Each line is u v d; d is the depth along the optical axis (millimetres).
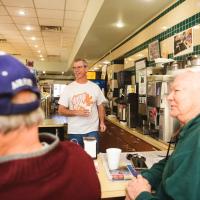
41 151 565
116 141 3740
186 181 1027
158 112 2604
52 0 4430
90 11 4258
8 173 514
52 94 7848
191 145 1090
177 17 2857
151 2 3041
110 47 6215
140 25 4109
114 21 3887
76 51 7289
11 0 4461
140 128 3254
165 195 1188
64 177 585
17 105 540
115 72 5816
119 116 4219
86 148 1703
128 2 3062
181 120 1314
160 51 3309
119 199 1646
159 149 2301
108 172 1510
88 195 631
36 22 5906
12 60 568
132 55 4605
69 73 14773
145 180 1364
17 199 517
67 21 5770
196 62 1795
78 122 2672
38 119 580
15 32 6918
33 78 593
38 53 10695
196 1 2477
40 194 535
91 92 2742
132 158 1697
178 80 1320
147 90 2889
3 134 543
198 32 2443
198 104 1266
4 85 529
